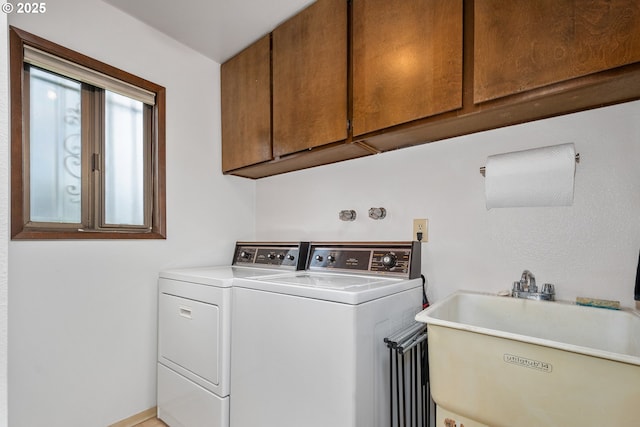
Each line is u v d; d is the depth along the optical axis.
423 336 1.17
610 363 0.72
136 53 1.79
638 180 1.12
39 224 1.48
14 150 1.38
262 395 1.25
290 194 2.22
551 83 1.01
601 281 1.16
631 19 0.89
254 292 1.31
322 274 1.65
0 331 0.44
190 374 1.54
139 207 1.85
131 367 1.72
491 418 0.88
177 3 1.66
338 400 1.04
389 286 1.24
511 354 0.85
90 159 1.67
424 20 1.27
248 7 1.68
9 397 1.36
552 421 0.79
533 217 1.31
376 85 1.41
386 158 1.76
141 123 1.87
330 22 1.58
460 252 1.49
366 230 1.83
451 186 1.53
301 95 1.70
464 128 1.39
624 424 0.70
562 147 1.16
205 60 2.14
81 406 1.55
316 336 1.11
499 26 1.10
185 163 2.02
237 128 2.10
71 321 1.53
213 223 2.16
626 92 1.04
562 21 0.99
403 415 1.18
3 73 0.46
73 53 1.55
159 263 1.86
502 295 1.34
